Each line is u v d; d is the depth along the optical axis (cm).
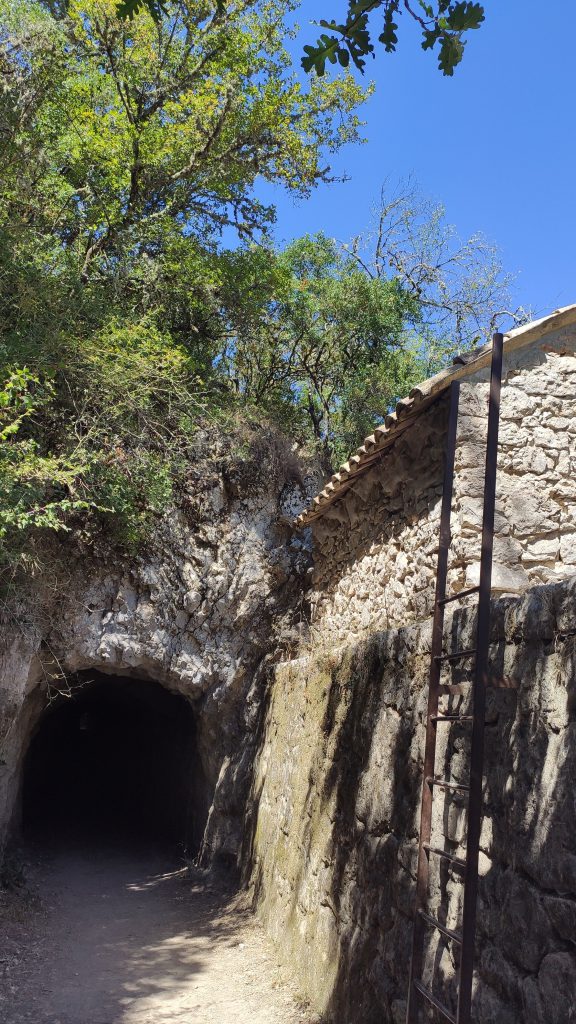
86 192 1230
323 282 1652
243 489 1284
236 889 1085
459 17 246
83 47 1323
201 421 1278
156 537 1231
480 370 684
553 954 326
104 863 1343
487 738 413
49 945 838
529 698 374
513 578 645
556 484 672
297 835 834
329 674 797
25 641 1060
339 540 1022
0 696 1037
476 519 652
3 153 1025
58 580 1148
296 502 1305
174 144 1288
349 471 832
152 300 1328
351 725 689
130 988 724
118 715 1866
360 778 641
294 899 802
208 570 1249
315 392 1723
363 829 618
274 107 1359
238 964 802
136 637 1212
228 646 1255
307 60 257
